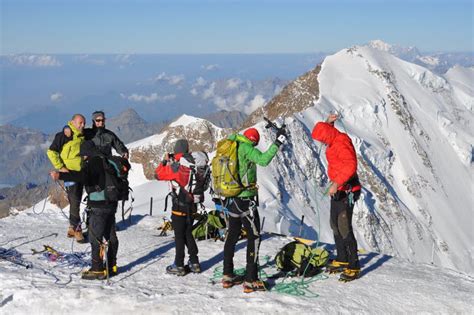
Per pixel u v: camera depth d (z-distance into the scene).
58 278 8.88
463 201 94.88
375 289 8.59
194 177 8.88
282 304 7.76
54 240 11.58
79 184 11.64
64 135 11.24
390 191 86.56
